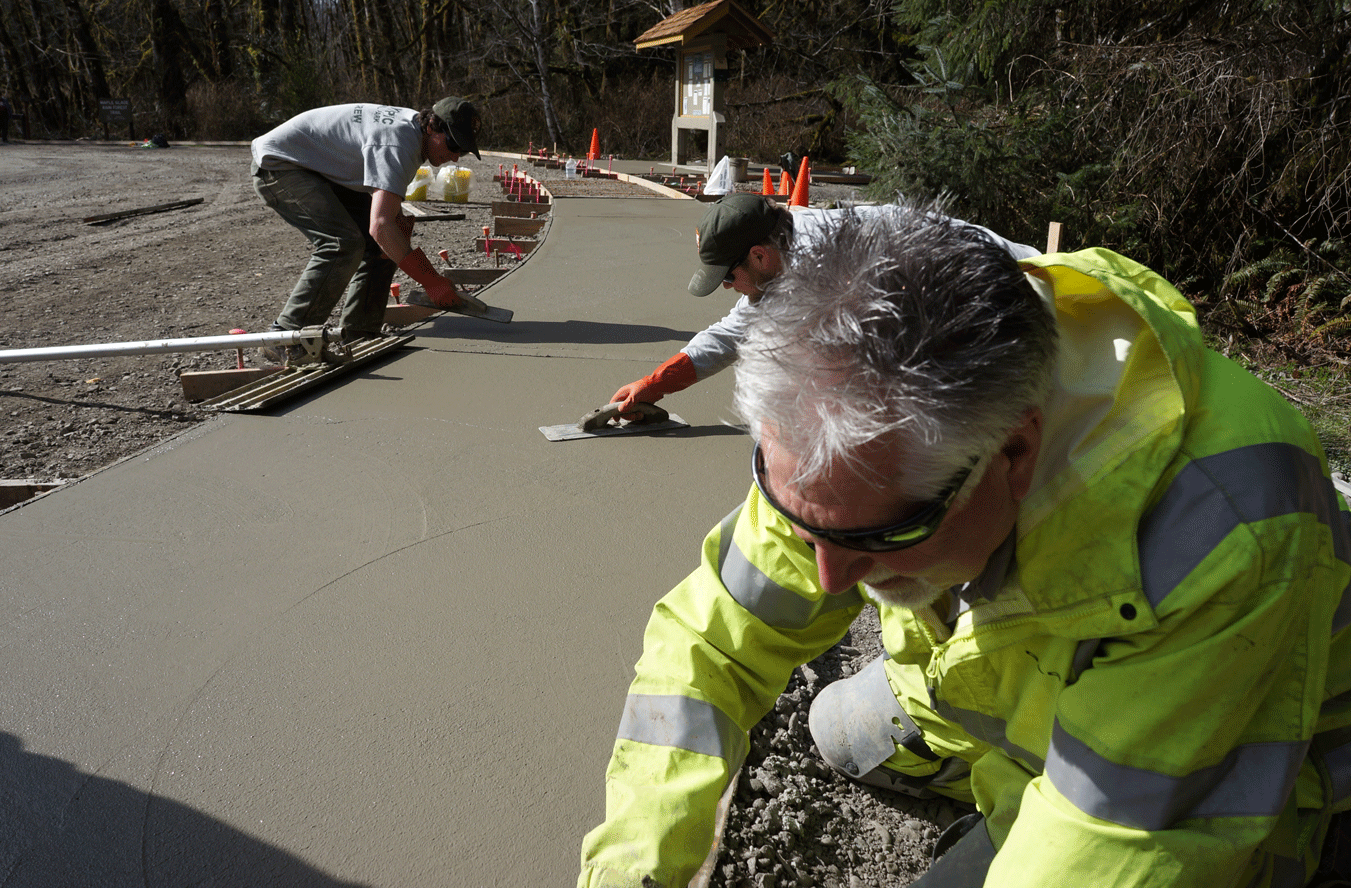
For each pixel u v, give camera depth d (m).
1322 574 0.91
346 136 4.83
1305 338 5.60
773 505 0.90
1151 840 0.89
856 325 0.77
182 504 3.13
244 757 1.97
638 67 26.91
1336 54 6.27
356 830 1.78
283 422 3.91
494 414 4.07
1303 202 6.41
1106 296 0.97
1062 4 8.34
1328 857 1.23
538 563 2.79
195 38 33.44
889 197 7.88
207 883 1.66
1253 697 0.89
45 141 29.00
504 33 26.70
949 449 0.79
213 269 8.06
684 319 5.99
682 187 14.15
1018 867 0.96
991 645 1.09
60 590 2.59
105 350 4.21
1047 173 7.66
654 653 1.32
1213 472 0.89
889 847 1.78
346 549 2.85
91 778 1.90
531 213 11.39
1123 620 0.91
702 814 1.20
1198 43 6.89
